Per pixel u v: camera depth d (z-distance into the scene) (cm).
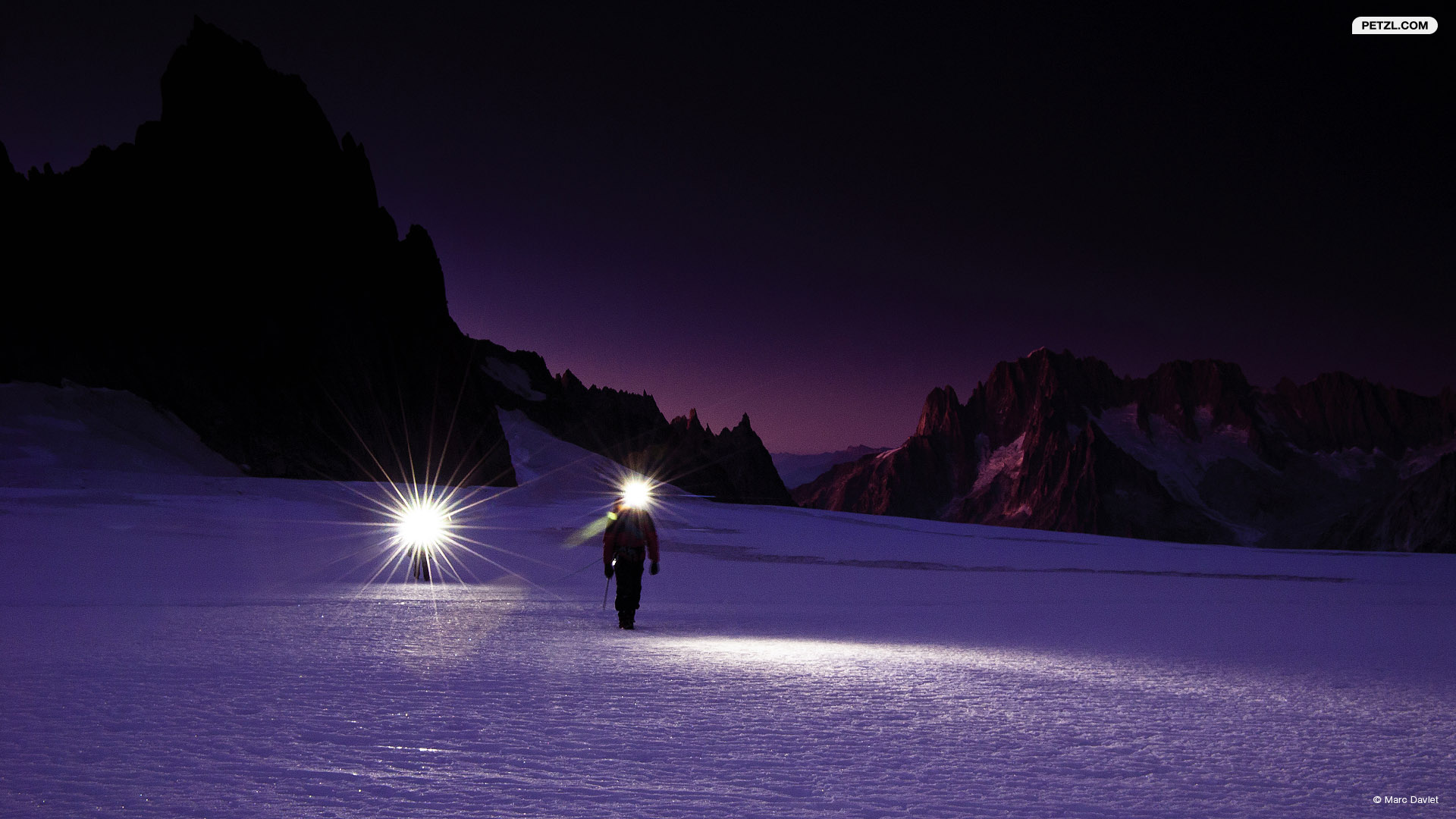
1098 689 877
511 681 833
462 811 435
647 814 438
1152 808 469
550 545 4812
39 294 8275
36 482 6153
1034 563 5028
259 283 9331
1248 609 2298
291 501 6756
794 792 487
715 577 3161
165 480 6781
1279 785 520
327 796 457
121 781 476
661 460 17725
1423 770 559
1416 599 2908
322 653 1012
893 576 3597
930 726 672
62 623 1279
